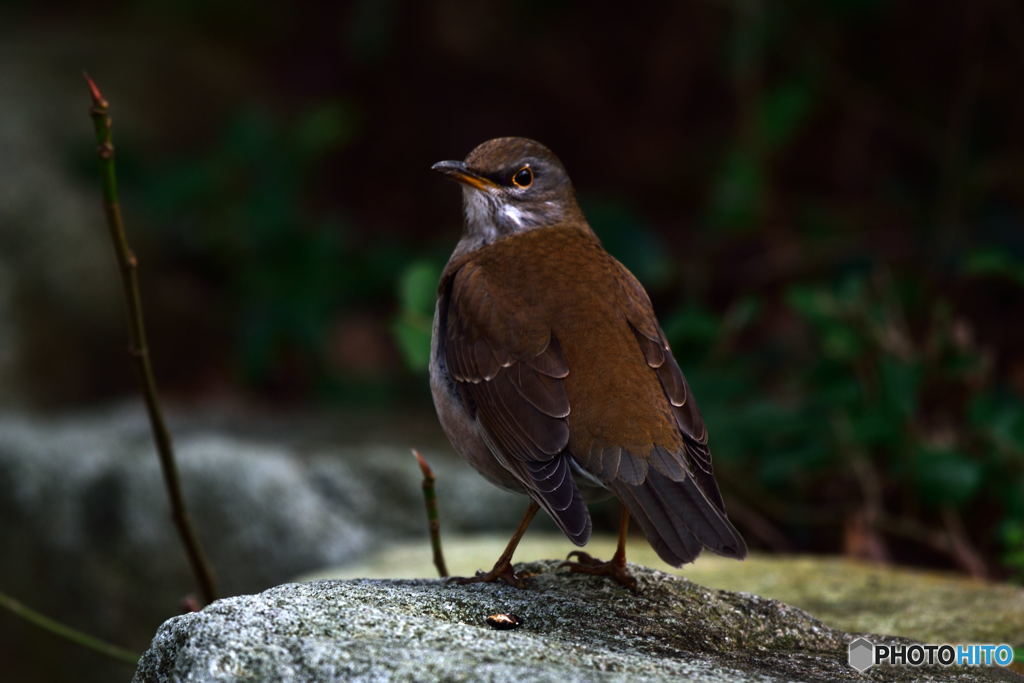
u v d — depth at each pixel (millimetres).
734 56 14141
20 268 15281
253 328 15016
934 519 10859
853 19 15594
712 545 5871
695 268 15055
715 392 10961
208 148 18188
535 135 18188
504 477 6820
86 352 15398
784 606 6434
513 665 4992
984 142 15078
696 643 5949
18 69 18312
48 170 16234
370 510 10961
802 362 13000
